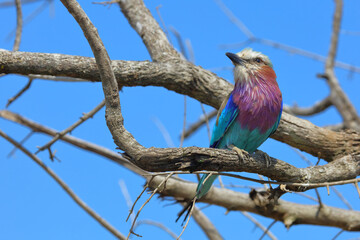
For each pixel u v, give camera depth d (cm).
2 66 1071
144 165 786
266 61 1150
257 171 920
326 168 1112
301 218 1248
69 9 783
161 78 1177
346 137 1226
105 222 1230
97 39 785
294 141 1239
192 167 795
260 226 1188
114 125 795
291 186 989
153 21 1397
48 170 1257
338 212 1238
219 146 1178
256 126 1096
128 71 1159
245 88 1104
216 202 1269
